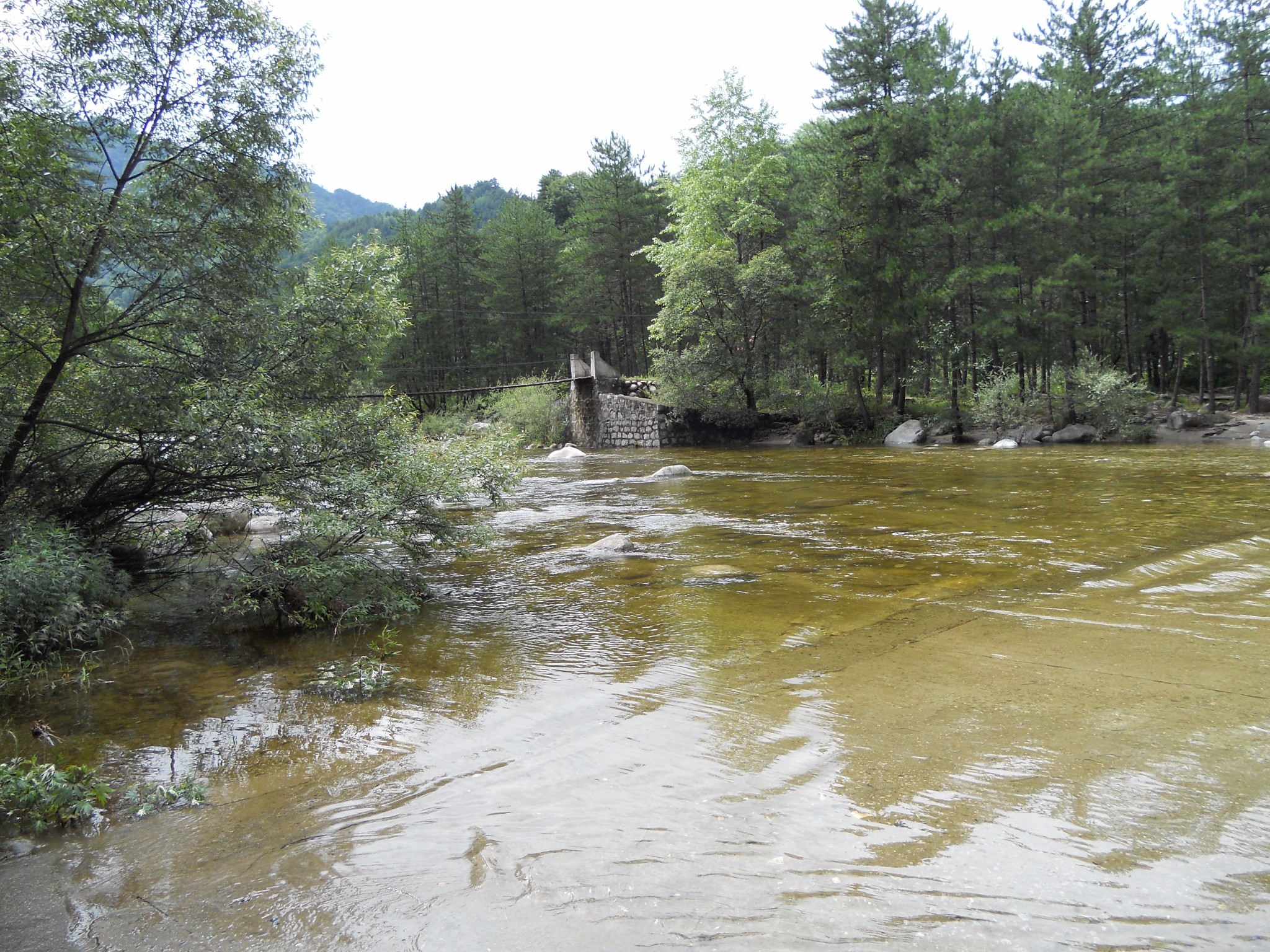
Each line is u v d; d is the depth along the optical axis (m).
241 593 7.23
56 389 7.70
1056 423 27.23
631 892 2.62
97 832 3.29
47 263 7.18
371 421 8.09
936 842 2.85
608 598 7.34
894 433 29.75
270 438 7.26
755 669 5.09
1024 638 5.47
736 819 3.12
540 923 2.46
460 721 4.43
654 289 53.59
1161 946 2.21
